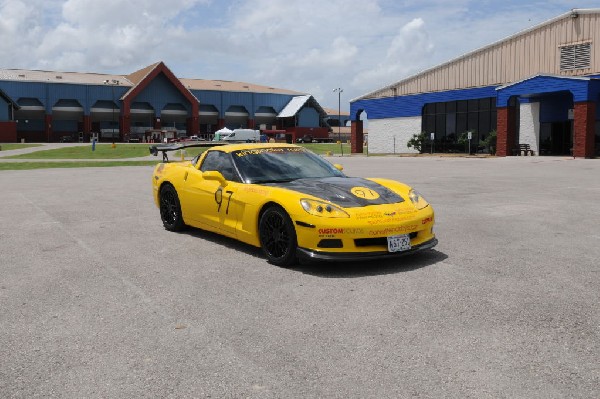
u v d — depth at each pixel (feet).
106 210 31.24
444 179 49.57
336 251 16.02
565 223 24.16
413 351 10.21
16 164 91.50
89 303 13.64
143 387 9.00
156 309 13.07
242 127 325.42
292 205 16.63
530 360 9.70
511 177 50.98
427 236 17.58
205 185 21.29
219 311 12.84
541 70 101.91
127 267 17.37
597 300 13.01
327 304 13.17
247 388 8.89
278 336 11.16
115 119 281.54
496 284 14.53
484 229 22.90
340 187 18.02
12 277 16.34
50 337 11.36
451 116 122.72
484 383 8.85
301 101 323.78
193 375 9.43
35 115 267.39
